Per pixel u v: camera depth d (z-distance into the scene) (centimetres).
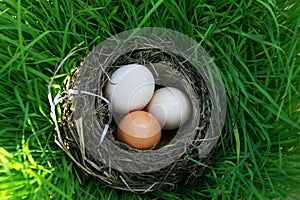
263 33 72
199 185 70
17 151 65
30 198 63
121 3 71
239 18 71
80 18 70
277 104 70
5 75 68
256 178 68
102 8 69
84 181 68
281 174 68
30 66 69
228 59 69
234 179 67
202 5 69
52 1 68
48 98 67
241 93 70
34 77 69
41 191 64
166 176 66
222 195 68
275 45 67
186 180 68
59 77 69
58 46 69
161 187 67
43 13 69
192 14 72
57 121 68
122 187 67
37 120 69
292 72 69
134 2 72
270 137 70
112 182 66
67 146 67
